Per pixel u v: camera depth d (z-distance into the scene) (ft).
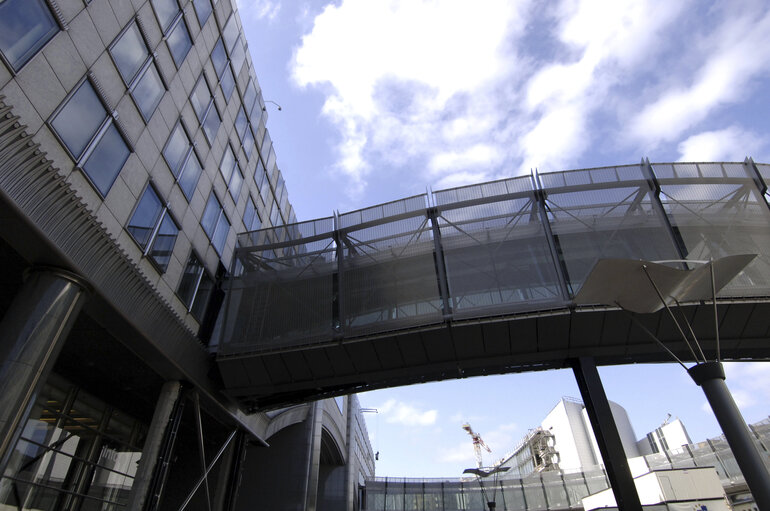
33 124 29.48
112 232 38.04
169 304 47.50
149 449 43.29
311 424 103.40
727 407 29.86
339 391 59.47
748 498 109.19
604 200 53.83
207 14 61.00
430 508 135.13
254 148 80.59
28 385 26.48
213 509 56.65
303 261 58.44
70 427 46.21
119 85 39.52
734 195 52.90
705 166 54.75
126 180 40.29
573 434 221.46
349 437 150.92
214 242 60.54
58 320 29.22
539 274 50.08
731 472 128.06
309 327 53.16
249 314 55.72
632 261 32.42
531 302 48.55
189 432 66.28
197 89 56.65
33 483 40.37
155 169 45.57
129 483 55.88
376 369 52.90
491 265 51.80
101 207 36.55
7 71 27.68
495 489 141.59
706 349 50.03
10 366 26.16
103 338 41.01
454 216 55.77
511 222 54.03
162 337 43.06
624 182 54.54
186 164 52.85
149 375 47.73
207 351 53.36
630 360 54.19
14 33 28.40
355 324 51.90
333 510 134.00
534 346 49.88
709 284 34.73
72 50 33.68
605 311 47.44
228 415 56.90
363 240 57.47
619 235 51.44
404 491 139.13
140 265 42.47
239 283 58.59
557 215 53.47
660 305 36.40
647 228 51.52
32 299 28.78
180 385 48.60
